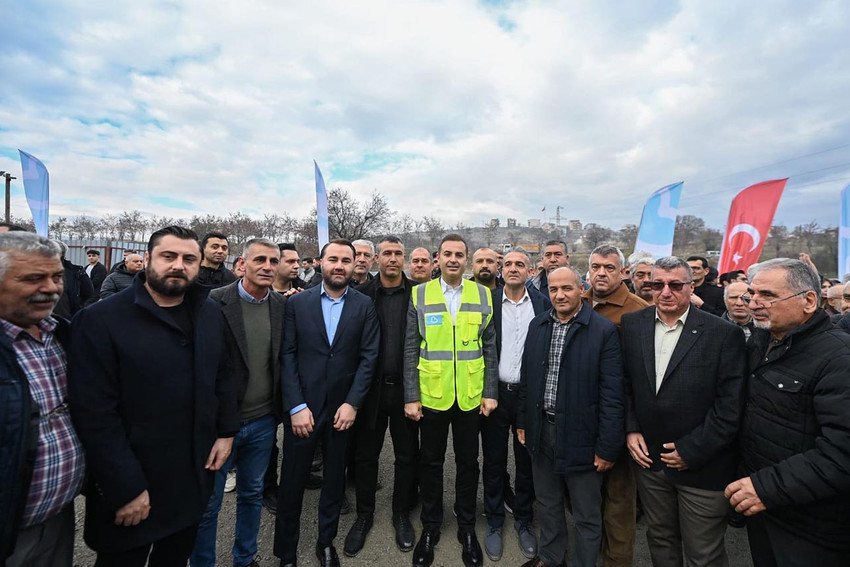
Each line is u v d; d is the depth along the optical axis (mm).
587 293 3062
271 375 2395
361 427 2611
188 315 1790
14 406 1236
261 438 2336
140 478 1526
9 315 1293
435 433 2486
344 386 2408
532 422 2338
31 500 1312
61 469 1390
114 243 15469
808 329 1614
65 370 1486
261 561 2396
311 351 2389
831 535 1500
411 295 2676
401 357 2721
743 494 1625
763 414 1694
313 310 2445
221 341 1886
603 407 2139
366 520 2619
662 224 6090
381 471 3617
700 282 4582
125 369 1545
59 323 1518
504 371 2725
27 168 6301
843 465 1392
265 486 3082
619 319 2666
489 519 2650
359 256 4238
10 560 1300
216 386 1903
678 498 2027
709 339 1951
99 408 1472
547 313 2420
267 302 2436
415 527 2754
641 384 2096
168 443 1631
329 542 2359
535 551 2510
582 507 2176
